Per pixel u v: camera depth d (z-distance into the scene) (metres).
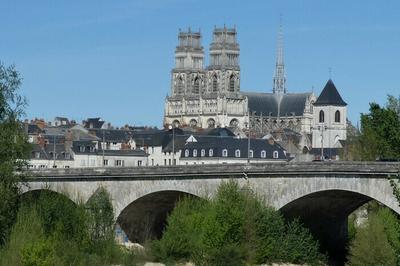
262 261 170.75
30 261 149.88
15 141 161.88
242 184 177.50
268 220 172.12
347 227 191.50
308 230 177.62
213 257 169.38
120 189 195.12
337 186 167.25
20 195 164.25
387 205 161.12
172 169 186.75
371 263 170.62
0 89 162.88
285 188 173.25
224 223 169.88
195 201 180.75
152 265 174.12
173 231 176.62
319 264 177.25
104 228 171.62
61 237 160.25
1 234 156.88
